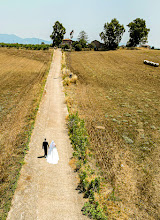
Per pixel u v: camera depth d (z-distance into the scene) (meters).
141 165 12.37
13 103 21.59
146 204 9.41
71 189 9.65
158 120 19.42
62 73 38.28
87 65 48.88
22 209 8.20
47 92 26.23
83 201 9.00
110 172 11.39
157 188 10.49
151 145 14.85
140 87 31.56
